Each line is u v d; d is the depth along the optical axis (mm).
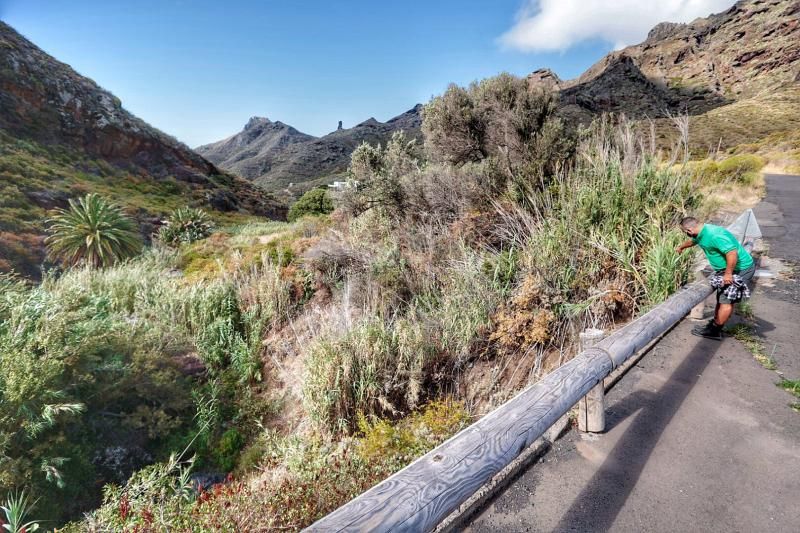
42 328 6301
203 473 6070
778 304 5047
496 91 11367
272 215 63562
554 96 10172
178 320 9711
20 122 42250
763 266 6770
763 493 2197
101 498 5488
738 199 14398
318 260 9789
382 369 5285
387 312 7000
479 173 9102
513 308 5492
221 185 59750
